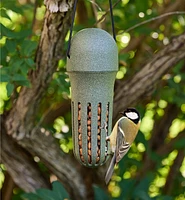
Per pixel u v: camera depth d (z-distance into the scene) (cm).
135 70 756
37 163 725
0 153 678
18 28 794
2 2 634
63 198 660
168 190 927
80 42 443
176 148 874
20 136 656
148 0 796
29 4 725
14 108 639
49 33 531
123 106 685
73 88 464
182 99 829
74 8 443
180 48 642
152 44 862
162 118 909
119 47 891
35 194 657
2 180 923
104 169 731
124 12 787
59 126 837
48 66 572
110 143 475
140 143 830
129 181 738
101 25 681
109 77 454
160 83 812
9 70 557
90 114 463
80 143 476
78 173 721
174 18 836
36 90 604
